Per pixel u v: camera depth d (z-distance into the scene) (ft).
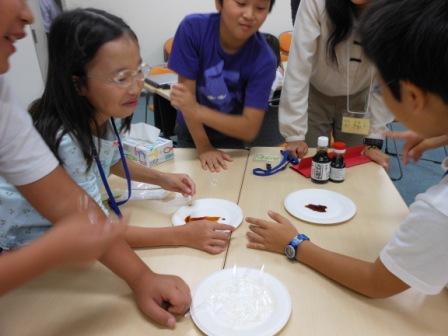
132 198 4.07
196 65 4.95
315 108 6.28
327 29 4.88
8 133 2.24
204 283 2.73
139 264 2.72
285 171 4.63
